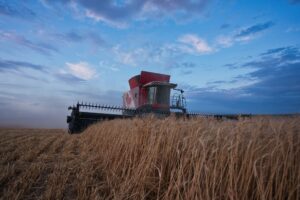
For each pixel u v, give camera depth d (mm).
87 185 3568
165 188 3062
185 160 2852
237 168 2498
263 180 2287
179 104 16656
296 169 2295
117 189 3445
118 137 5312
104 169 4699
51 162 5480
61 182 3762
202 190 2531
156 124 4172
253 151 2385
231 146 2463
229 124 3182
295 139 2494
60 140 10242
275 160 2346
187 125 3586
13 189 3367
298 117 2752
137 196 3008
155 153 3379
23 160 5508
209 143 2832
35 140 9961
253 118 3016
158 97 17016
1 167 4598
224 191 2463
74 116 13617
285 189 2299
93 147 8188
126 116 14352
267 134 2580
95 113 14023
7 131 15227
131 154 4035
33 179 3930
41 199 3109
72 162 5375
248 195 2369
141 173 3318
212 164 2600
